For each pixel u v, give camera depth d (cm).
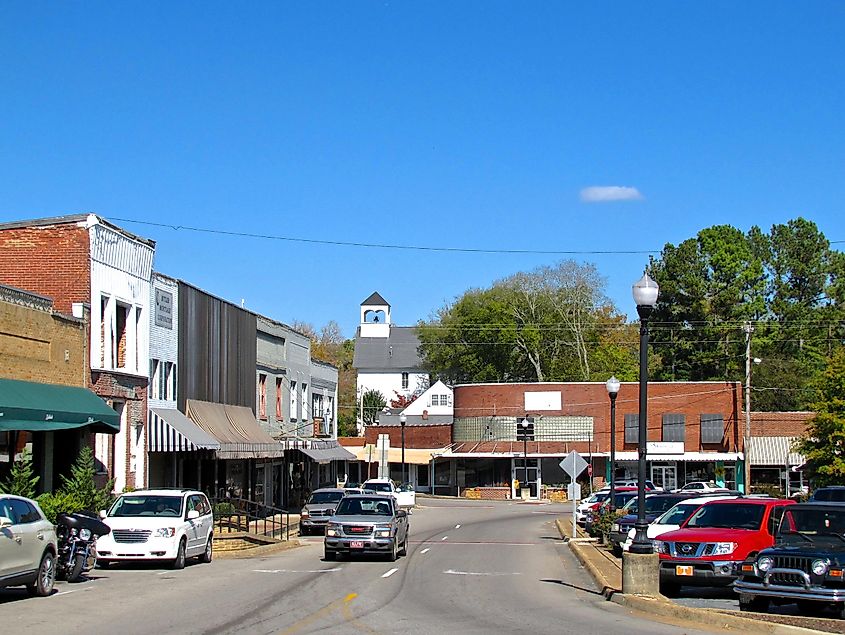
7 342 2680
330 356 13038
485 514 5975
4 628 1477
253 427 4619
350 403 11875
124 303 3419
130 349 3462
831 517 1814
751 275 8594
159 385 3703
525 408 7994
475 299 10288
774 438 7606
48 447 2978
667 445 7706
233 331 4547
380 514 2936
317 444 5525
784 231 9469
